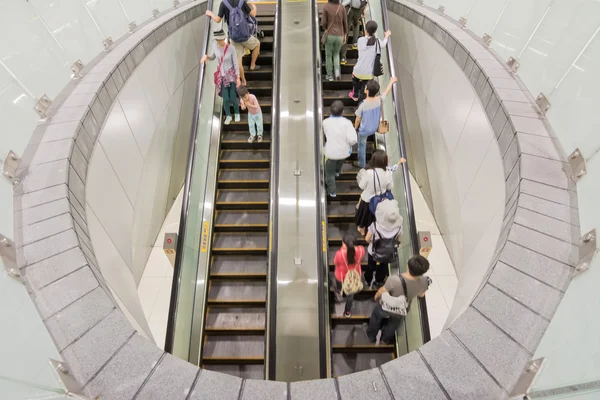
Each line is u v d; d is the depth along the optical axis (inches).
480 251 192.2
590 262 107.7
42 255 119.3
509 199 152.3
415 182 354.3
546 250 119.6
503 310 107.5
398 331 178.5
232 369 196.5
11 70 166.6
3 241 114.7
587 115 142.1
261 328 207.5
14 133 154.0
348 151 185.0
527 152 150.9
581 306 100.6
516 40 205.3
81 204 153.8
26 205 133.9
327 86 269.0
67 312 106.3
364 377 95.4
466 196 229.3
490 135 189.5
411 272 124.2
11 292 106.0
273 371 149.5
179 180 352.2
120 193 221.5
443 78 257.1
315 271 176.2
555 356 92.6
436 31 264.5
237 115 265.0
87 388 92.5
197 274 208.1
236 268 228.8
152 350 100.3
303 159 201.6
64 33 207.0
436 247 296.4
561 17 177.3
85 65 214.8
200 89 232.8
